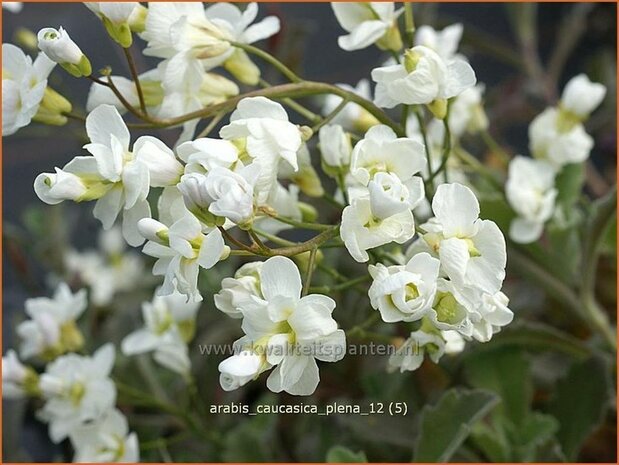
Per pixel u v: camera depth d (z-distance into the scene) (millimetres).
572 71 384
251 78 163
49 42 133
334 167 151
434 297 124
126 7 135
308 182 156
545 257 213
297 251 127
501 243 125
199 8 151
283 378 121
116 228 322
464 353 200
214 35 148
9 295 333
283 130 127
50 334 207
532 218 208
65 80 311
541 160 224
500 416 202
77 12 322
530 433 197
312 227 141
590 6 331
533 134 224
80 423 201
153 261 321
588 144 219
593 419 198
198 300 122
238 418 253
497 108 312
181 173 126
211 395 254
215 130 190
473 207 126
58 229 323
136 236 130
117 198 130
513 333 201
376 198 119
